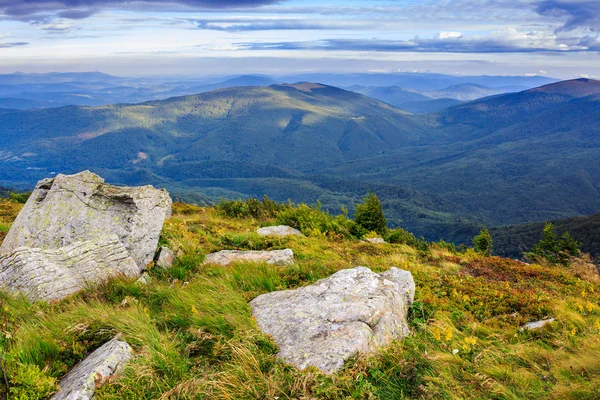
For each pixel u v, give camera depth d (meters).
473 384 4.32
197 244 9.76
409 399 3.92
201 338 4.87
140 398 3.71
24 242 7.73
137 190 8.91
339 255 11.55
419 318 6.19
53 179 8.84
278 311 5.43
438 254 14.50
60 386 3.93
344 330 4.68
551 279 11.84
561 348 5.48
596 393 4.08
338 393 3.74
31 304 5.84
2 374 3.79
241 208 19.55
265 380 3.88
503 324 6.80
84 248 7.28
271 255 9.22
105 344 4.66
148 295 6.51
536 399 4.16
